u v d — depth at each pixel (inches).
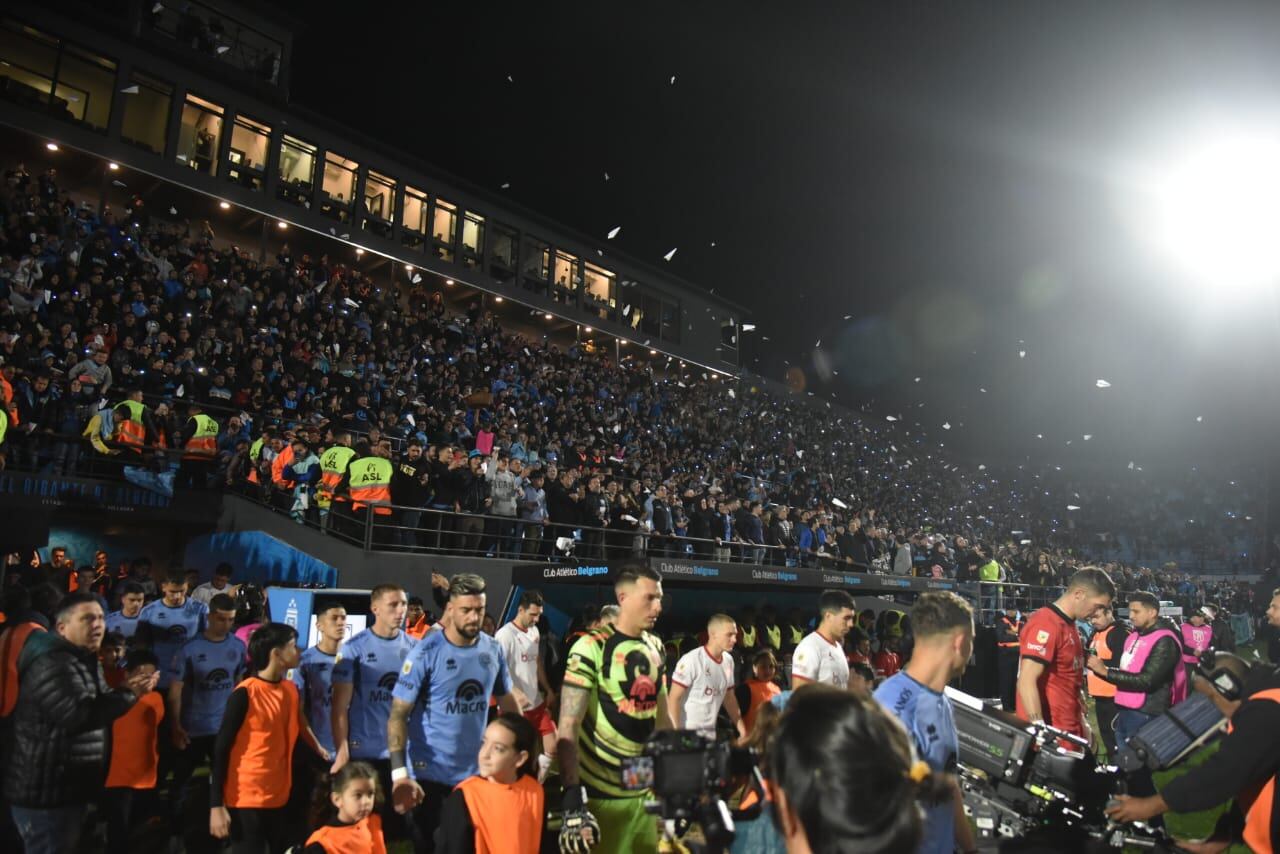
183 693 252.2
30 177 703.1
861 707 60.4
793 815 60.9
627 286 1254.3
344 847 156.0
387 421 625.9
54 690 157.4
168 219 794.8
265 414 566.3
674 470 874.1
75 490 440.1
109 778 216.1
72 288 553.6
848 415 1593.3
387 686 217.0
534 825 146.8
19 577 380.2
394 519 497.4
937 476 1550.2
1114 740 291.3
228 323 624.4
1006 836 134.9
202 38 844.6
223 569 363.3
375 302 820.0
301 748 212.2
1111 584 207.2
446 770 181.5
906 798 56.4
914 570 834.8
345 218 911.7
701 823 84.3
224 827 179.3
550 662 332.5
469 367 793.6
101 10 786.2
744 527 717.9
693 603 577.6
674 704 235.0
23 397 450.0
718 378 1379.2
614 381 1020.5
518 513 564.7
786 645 549.6
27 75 703.1
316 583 453.4
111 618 300.0
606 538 623.8
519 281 1087.6
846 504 1106.7
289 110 866.1
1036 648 207.9
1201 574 1483.8
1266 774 114.7
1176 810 117.6
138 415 466.9
